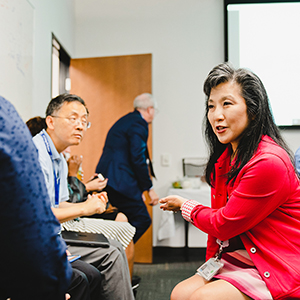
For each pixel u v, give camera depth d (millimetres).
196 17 3600
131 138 3168
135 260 3266
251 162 977
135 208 3109
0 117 552
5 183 529
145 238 3299
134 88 3492
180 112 3566
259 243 975
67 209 1252
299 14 3449
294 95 3408
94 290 1342
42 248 570
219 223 1004
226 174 1108
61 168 1670
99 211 1287
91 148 3473
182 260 3271
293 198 981
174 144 3553
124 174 3121
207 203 3213
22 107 2053
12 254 548
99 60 3539
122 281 1457
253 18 3486
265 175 931
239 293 908
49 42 2686
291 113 3404
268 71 3447
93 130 3484
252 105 1027
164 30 3615
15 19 1932
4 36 1772
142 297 2162
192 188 3338
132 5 3646
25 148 570
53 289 599
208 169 1282
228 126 1038
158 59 3600
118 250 1533
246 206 951
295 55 3434
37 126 1778
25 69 2105
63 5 3174
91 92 3523
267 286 912
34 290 582
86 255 1470
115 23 3656
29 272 564
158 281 2553
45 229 580
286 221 968
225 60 3496
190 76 3578
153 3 3633
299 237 933
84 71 3541
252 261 1036
